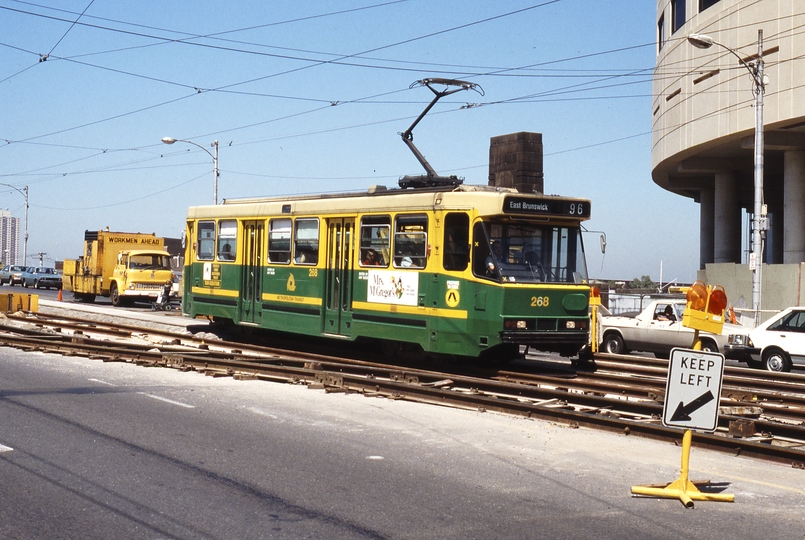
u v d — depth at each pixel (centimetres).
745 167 4081
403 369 1499
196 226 2203
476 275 1484
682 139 3728
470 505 729
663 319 2212
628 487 807
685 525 692
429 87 2089
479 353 1480
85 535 631
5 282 6569
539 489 786
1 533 629
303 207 1836
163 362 1619
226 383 1411
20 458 853
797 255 3466
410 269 1584
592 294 1833
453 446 960
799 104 2991
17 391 1256
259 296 1953
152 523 662
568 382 1477
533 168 3969
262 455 891
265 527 660
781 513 734
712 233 4900
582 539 647
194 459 867
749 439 1045
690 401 773
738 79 3259
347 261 1723
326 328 1764
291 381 1417
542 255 1531
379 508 714
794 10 3008
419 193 1592
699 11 3550
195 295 2181
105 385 1346
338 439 980
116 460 855
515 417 1154
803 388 1502
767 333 2014
